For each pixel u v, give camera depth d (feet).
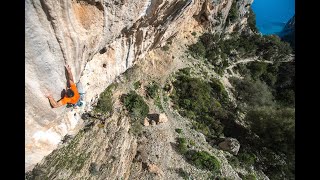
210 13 120.98
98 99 71.56
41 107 42.01
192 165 75.46
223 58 132.46
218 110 103.40
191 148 80.38
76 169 57.52
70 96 47.47
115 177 63.36
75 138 61.00
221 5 123.44
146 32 75.97
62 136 55.01
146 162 70.13
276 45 149.07
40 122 43.88
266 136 98.27
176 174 71.36
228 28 138.41
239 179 78.54
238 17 139.23
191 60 117.19
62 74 44.60
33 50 36.29
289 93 135.03
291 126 95.45
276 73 143.43
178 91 101.09
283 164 90.74
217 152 84.33
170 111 91.04
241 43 144.25
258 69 139.54
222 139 88.58
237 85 126.11
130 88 85.97
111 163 64.44
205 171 75.46
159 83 98.12
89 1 44.32
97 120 68.08
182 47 119.03
